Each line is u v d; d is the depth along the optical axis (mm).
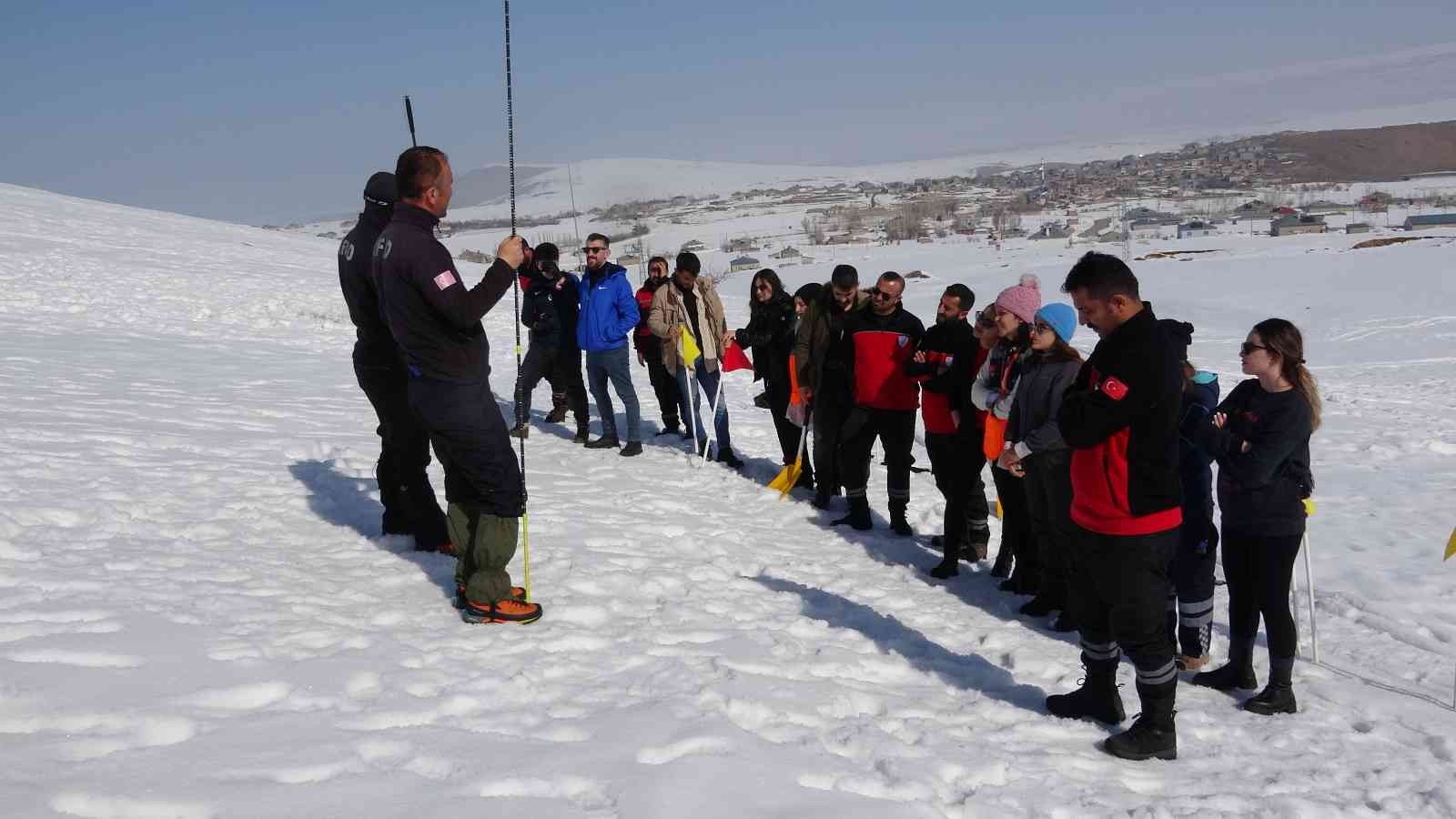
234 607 4668
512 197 4957
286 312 21359
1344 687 5340
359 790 3088
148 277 23797
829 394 8438
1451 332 29547
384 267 4633
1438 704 5121
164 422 9133
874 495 9328
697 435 10789
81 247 28172
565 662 4480
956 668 5301
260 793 3002
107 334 15906
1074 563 4641
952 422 7270
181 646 4047
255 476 7363
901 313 7973
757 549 7324
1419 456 12336
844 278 8078
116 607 4445
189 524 6082
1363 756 4512
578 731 3738
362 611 4887
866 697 4586
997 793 3725
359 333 5777
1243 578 5207
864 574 7031
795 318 9195
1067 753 4297
